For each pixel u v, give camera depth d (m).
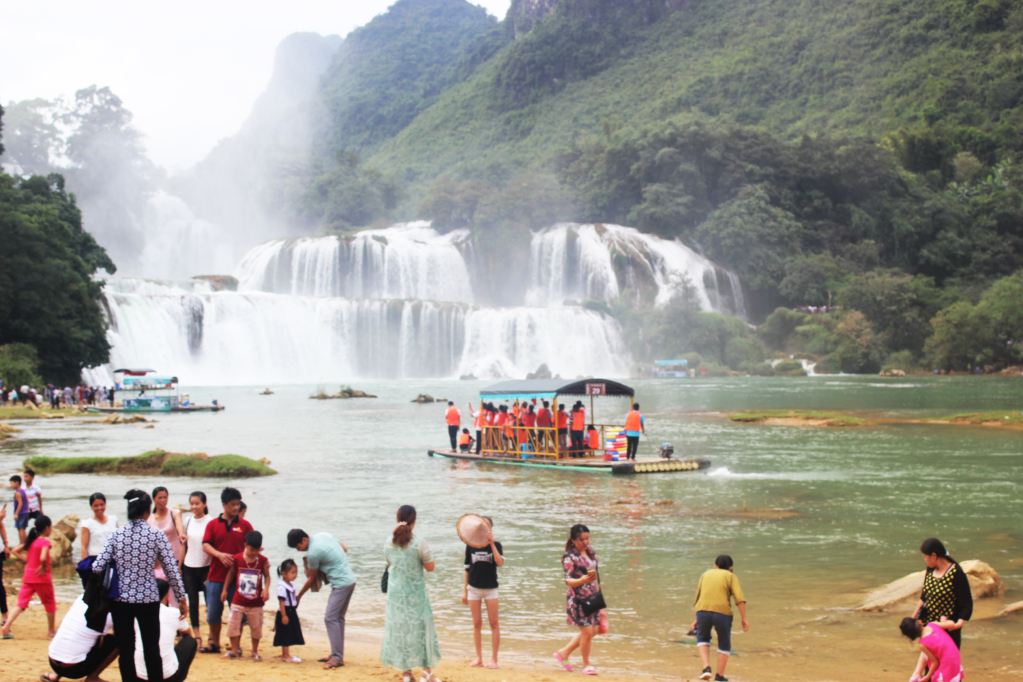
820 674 11.26
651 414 61.25
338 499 26.02
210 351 107.44
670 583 16.16
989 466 33.53
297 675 10.56
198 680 10.10
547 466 33.56
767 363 131.00
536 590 15.87
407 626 10.41
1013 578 16.28
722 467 33.56
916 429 48.81
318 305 116.50
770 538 20.23
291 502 25.47
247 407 70.56
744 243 156.50
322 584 17.05
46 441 43.81
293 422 56.00
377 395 85.00
